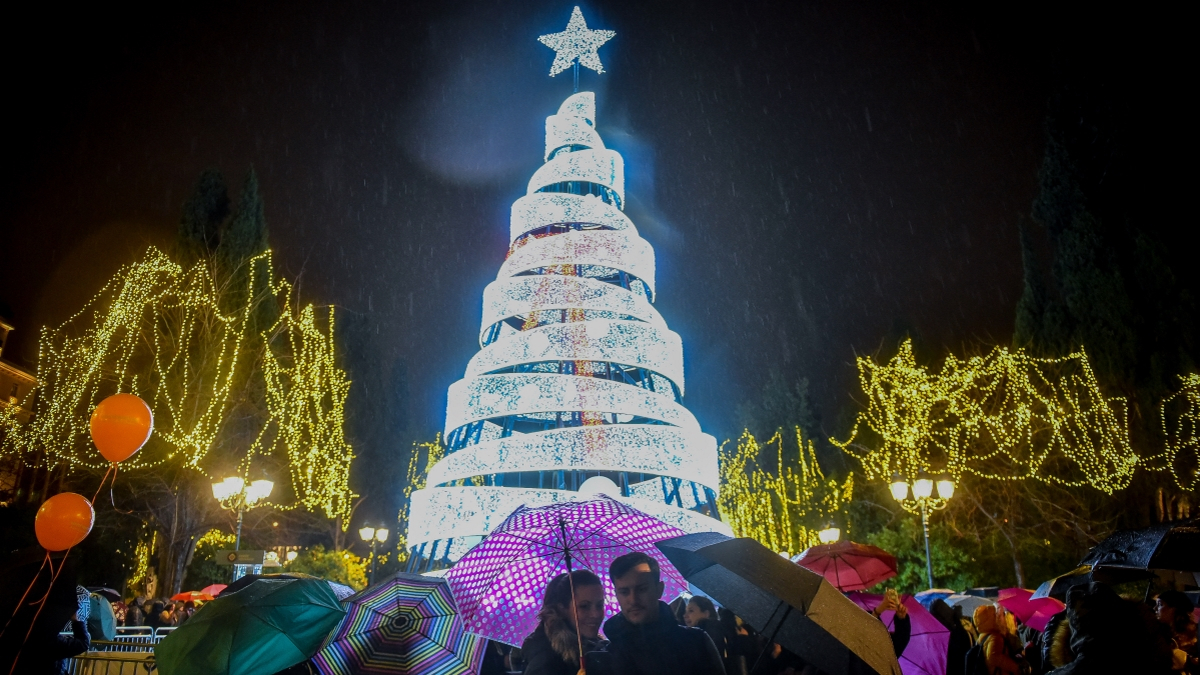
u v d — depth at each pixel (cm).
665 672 414
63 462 3039
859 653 439
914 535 3183
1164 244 3119
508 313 2158
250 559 1927
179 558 3075
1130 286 3167
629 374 2228
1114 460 3002
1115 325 3119
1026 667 813
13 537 2098
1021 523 3181
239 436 3388
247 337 3444
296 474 3694
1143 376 3072
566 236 2202
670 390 2242
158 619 1764
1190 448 2902
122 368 3231
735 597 510
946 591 1347
